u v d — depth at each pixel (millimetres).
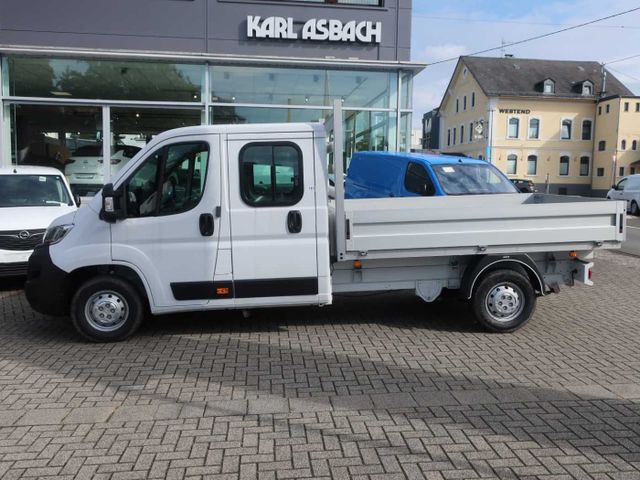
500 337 6223
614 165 50312
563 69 56344
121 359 5488
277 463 3527
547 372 5137
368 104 14578
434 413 4254
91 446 3750
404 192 9484
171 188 5852
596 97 52812
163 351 5727
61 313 6098
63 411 4297
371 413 4262
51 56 13586
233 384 4848
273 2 13953
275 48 14156
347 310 7383
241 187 5812
